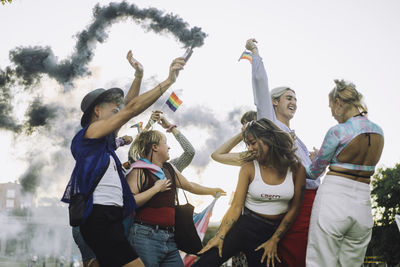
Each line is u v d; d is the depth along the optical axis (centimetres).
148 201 364
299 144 427
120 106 331
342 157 347
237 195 368
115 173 304
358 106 358
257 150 366
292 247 368
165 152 392
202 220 438
